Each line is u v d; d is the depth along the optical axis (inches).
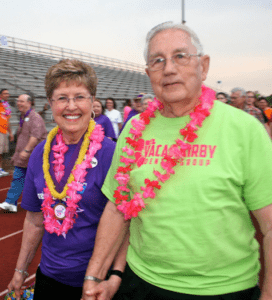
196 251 43.9
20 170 186.2
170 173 45.4
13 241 152.8
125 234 58.8
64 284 62.6
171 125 49.9
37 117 179.0
